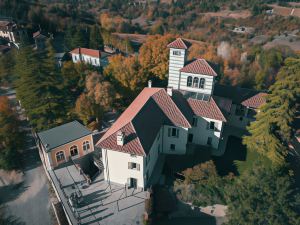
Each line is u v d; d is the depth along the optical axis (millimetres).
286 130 49438
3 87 83188
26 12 136375
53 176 48625
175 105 50031
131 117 44719
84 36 114500
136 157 41844
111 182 46531
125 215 40875
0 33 117688
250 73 85000
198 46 100938
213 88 57906
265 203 36219
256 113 57812
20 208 47500
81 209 41750
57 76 63000
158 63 77875
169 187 45500
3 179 53938
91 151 54625
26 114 62250
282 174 45281
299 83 48844
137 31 157375
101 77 66375
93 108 61188
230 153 53250
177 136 50344
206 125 52625
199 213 45000
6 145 55844
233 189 40219
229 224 36312
